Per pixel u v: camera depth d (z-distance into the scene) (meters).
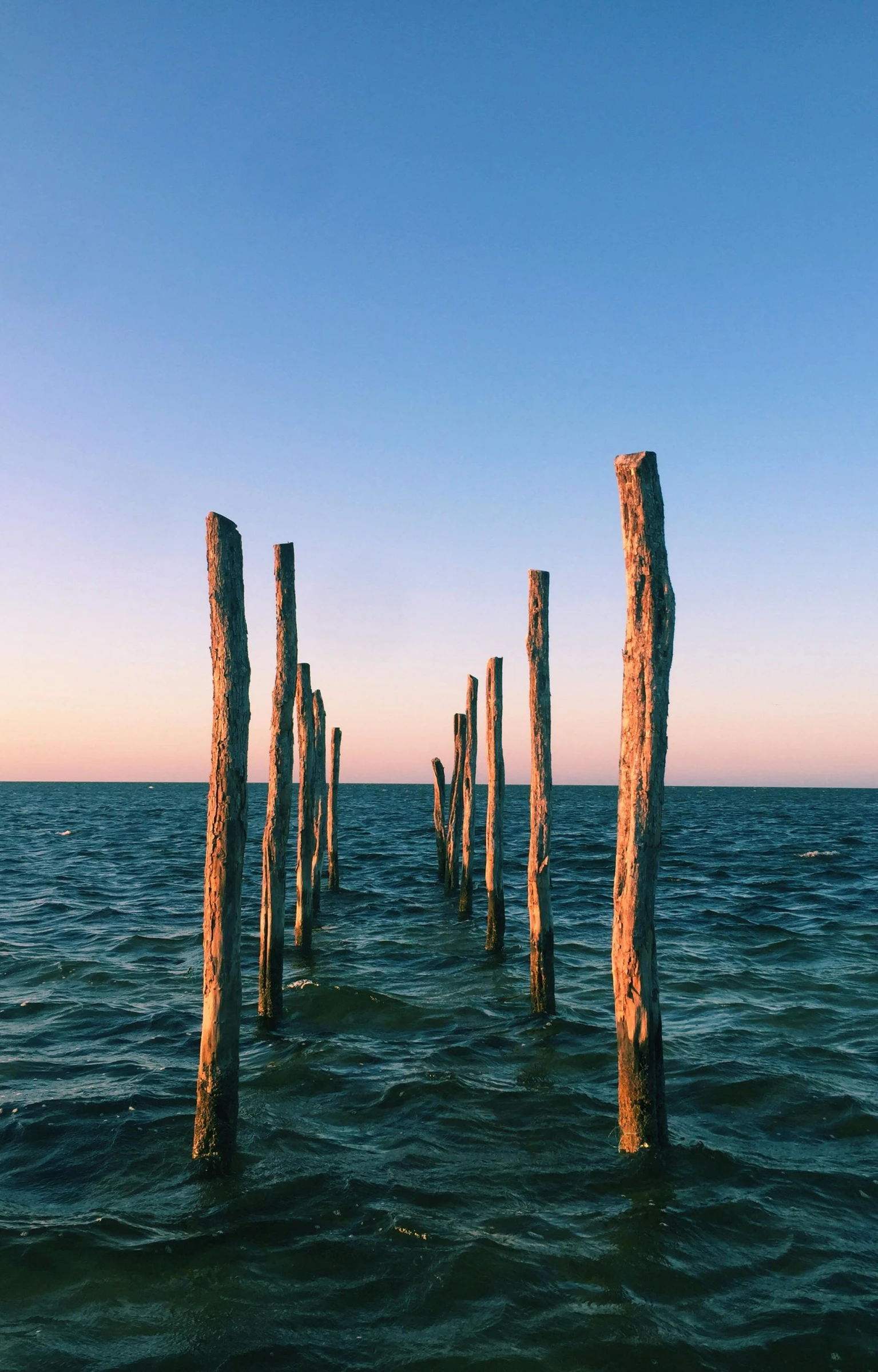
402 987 13.41
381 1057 10.09
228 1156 7.12
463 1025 11.34
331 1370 4.82
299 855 15.77
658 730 6.64
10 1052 10.15
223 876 7.06
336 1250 5.96
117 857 34.59
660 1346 5.02
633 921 6.87
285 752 11.79
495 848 15.71
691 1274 5.73
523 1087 9.09
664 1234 6.17
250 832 37.00
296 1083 9.24
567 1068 9.63
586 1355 4.95
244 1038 10.89
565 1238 6.14
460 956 15.63
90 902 22.23
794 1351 5.00
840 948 16.14
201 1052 7.14
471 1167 7.25
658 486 6.58
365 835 46.72
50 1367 4.81
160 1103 8.59
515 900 22.72
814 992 12.94
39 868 30.42
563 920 19.64
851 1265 5.87
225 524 7.20
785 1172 7.16
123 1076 9.33
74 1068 9.62
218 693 7.11
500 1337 5.09
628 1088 7.13
